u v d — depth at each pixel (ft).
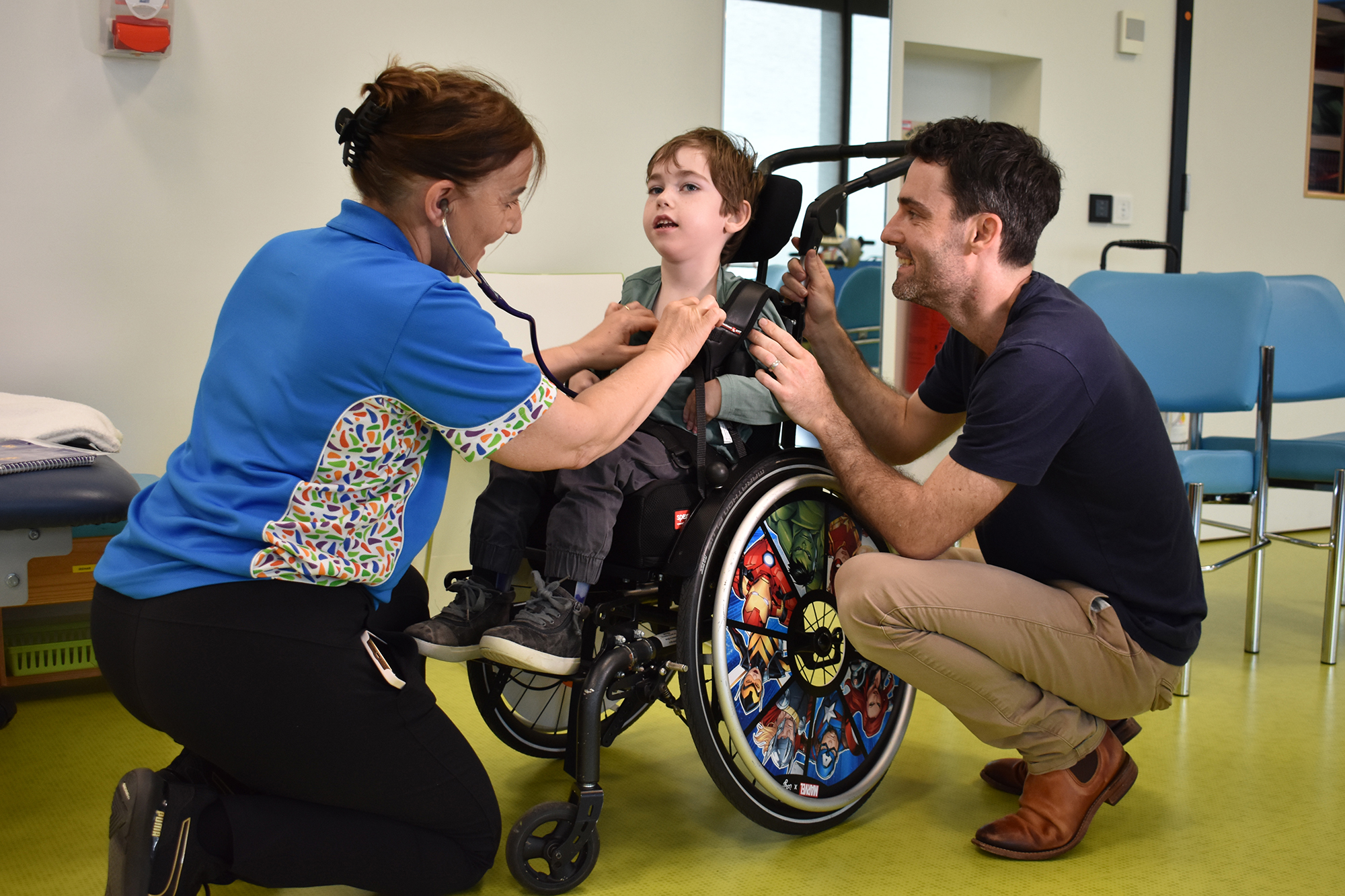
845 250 10.98
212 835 3.77
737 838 5.34
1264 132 13.97
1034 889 4.79
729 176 5.38
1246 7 13.64
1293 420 14.14
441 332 3.63
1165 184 13.44
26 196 7.80
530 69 9.50
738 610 4.83
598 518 4.70
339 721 3.82
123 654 3.78
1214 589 11.03
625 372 4.33
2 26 7.61
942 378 5.72
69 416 6.56
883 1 10.92
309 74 8.66
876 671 5.54
